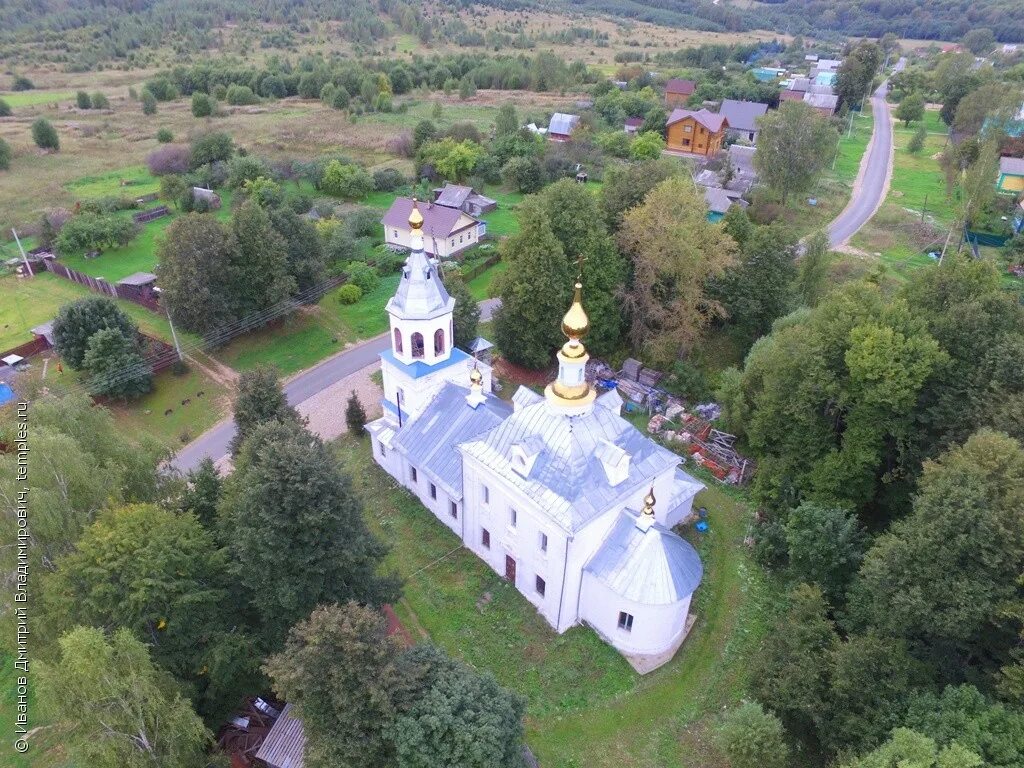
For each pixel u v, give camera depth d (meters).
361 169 119.31
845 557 39.25
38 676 27.22
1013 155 113.50
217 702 34.78
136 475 41.22
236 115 167.00
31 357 70.44
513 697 29.59
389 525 48.72
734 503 50.88
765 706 35.38
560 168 123.19
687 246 60.25
